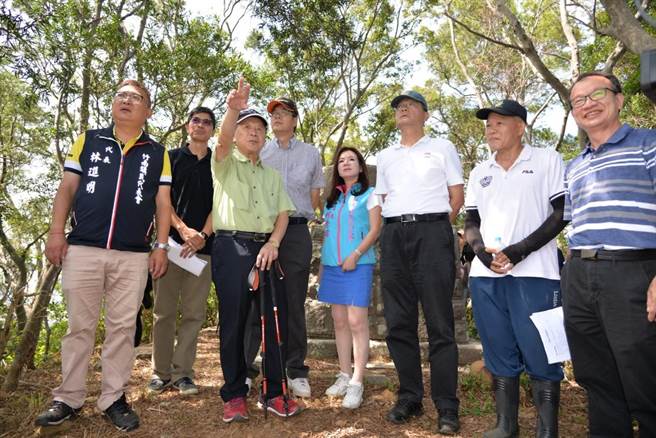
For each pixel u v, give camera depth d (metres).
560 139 11.57
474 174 3.17
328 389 3.61
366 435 2.98
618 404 2.55
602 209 2.39
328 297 3.64
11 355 4.05
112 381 3.00
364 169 3.79
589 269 2.42
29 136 9.68
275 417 3.18
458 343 4.76
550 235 2.74
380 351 4.68
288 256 3.64
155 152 3.18
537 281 2.85
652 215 2.30
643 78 2.01
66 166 3.01
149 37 7.38
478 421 3.20
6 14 4.21
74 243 2.93
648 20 2.05
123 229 2.97
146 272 3.09
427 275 3.06
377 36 14.24
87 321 2.95
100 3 7.75
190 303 3.66
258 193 3.17
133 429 2.97
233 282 3.01
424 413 3.31
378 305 4.93
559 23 15.02
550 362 2.65
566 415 3.40
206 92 7.97
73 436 2.89
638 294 2.27
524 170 2.94
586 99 2.48
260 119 3.23
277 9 11.52
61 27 5.97
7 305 4.27
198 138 3.66
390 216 3.24
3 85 10.14
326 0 11.87
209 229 3.58
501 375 2.95
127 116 3.05
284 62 12.95
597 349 2.52
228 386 3.07
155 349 3.64
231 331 3.02
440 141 3.29
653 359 2.28
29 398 3.36
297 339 3.63
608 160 2.43
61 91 5.82
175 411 3.27
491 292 2.96
